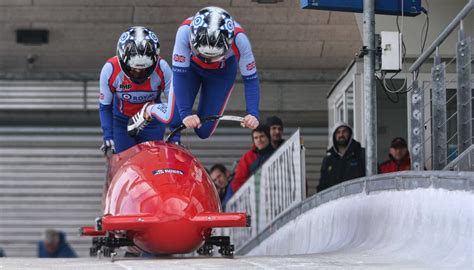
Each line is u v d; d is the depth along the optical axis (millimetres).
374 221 19422
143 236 17016
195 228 16797
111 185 18500
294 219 25031
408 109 27500
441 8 28375
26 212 44000
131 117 21359
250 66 18516
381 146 29547
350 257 17141
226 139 43938
